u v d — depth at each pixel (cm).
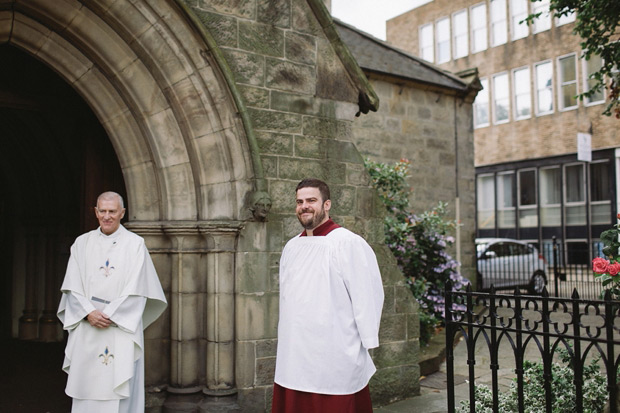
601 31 766
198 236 466
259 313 470
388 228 813
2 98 586
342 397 300
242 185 470
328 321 302
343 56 545
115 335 368
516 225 2291
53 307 802
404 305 562
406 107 1079
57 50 448
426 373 641
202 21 466
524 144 2259
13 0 409
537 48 2214
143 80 456
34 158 771
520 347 322
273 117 498
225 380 458
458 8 2473
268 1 503
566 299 301
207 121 462
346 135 548
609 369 283
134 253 383
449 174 1134
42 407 498
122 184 559
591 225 2058
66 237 782
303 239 324
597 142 2030
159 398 458
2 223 847
